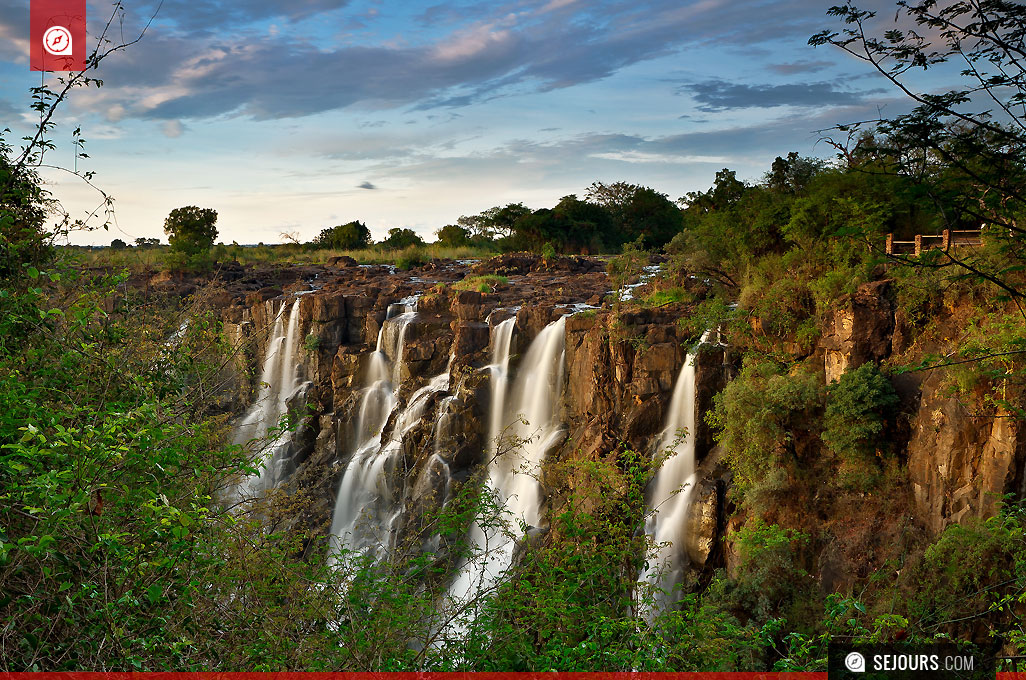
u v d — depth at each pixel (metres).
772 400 24.84
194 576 7.54
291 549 10.48
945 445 20.98
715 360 28.86
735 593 22.31
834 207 27.16
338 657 7.99
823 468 24.47
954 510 20.52
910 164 7.12
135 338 11.20
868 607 20.25
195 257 59.31
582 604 10.93
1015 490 19.20
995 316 20.55
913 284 23.70
